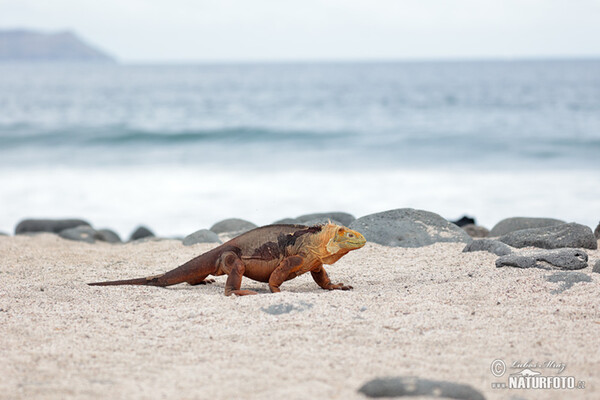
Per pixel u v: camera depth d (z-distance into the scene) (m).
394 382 4.03
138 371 4.59
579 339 5.13
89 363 4.77
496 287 6.71
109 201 20.39
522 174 23.84
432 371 4.53
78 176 24.81
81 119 47.00
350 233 6.85
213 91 90.50
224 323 5.68
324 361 4.73
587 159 26.84
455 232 10.18
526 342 5.09
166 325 5.68
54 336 5.41
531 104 57.19
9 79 151.62
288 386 4.23
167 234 16.75
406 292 6.77
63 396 4.12
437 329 5.43
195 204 19.75
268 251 6.95
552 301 6.16
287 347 5.04
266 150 31.89
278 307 6.00
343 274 8.16
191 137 36.03
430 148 31.16
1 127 40.41
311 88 97.44
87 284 7.39
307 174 24.86
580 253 7.88
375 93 81.25
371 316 5.81
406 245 9.84
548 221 11.34
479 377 4.43
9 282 7.89
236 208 19.09
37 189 22.36
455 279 7.52
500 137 33.62
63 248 11.02
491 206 18.62
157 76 176.25
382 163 27.36
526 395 4.14
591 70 188.75
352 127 40.00
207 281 7.67
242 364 4.69
